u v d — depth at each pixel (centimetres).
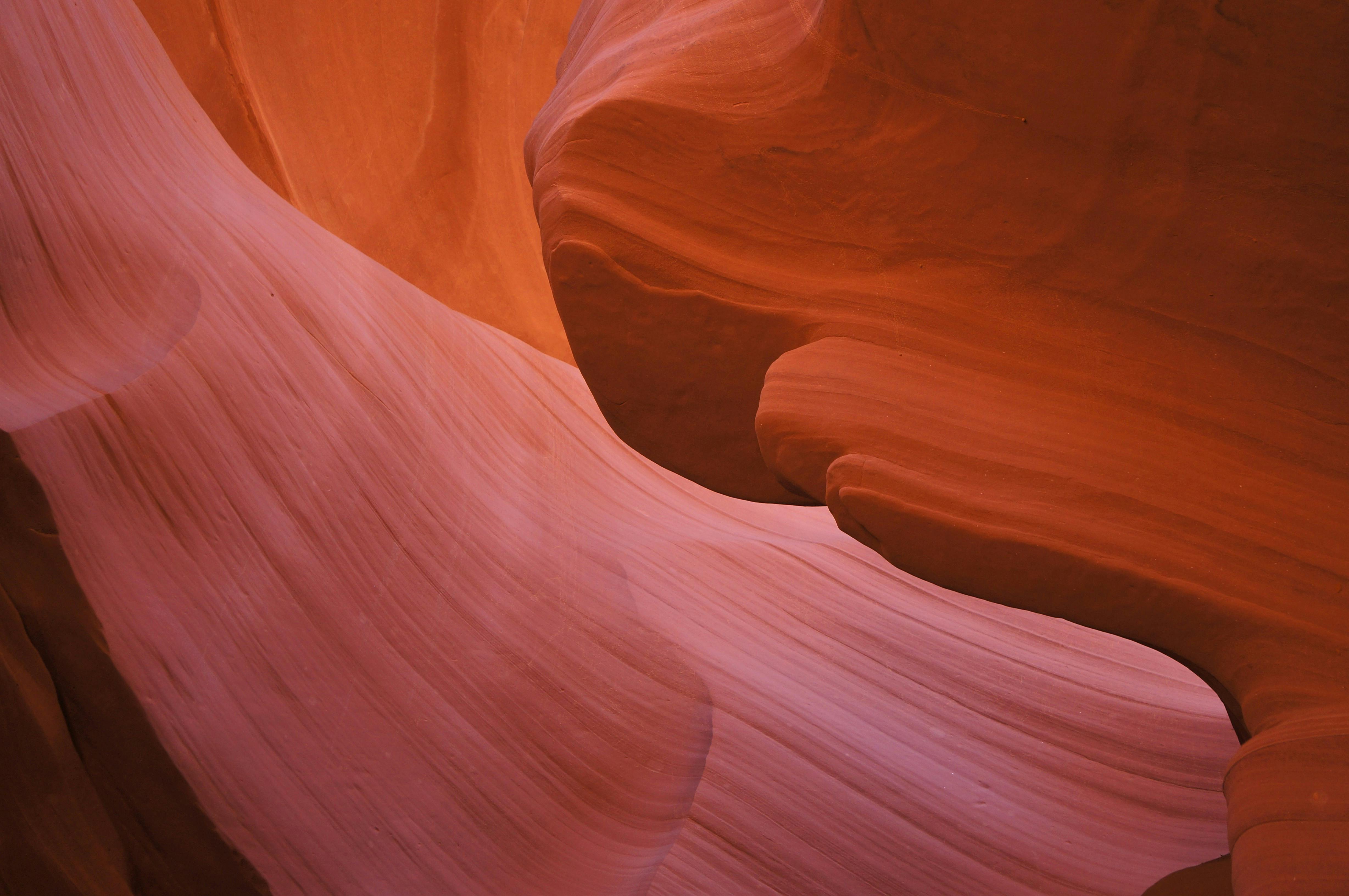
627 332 197
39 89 327
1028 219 163
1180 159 148
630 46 214
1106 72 146
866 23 164
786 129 181
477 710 323
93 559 265
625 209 190
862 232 178
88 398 288
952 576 153
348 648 308
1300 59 131
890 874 308
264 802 268
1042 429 156
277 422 330
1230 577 139
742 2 201
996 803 327
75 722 258
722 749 340
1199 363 156
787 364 173
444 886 287
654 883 300
